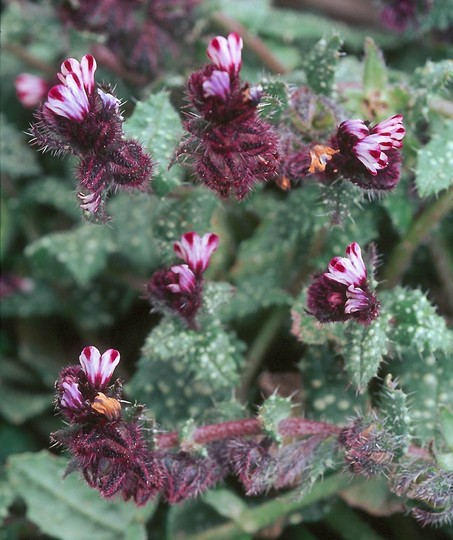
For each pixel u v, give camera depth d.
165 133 0.35
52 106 0.31
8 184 0.44
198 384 0.38
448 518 0.33
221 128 0.31
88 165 0.32
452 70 0.36
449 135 0.37
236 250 0.41
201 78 0.31
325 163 0.33
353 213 0.38
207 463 0.33
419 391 0.37
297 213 0.38
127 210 0.42
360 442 0.32
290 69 0.42
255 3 0.44
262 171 0.32
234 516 0.37
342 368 0.37
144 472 0.32
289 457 0.33
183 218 0.36
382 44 0.44
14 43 0.43
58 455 0.41
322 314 0.33
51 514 0.38
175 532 0.38
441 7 0.40
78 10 0.40
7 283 0.43
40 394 0.42
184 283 0.34
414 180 0.37
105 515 0.38
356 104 0.37
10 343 0.43
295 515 0.38
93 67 0.32
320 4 0.47
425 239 0.39
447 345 0.35
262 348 0.39
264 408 0.33
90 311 0.43
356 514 0.39
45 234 0.44
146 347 0.35
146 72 0.41
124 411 0.32
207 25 0.42
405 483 0.33
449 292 0.40
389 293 0.35
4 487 0.38
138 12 0.40
